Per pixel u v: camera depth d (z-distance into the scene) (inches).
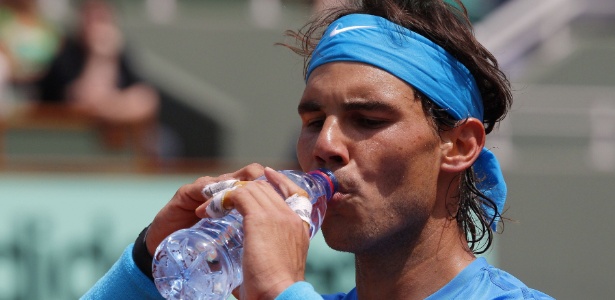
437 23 280.1
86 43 863.1
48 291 760.3
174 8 1005.8
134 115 864.3
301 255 248.4
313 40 324.5
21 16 862.5
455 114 279.4
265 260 241.6
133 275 302.5
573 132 975.6
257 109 971.9
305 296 234.4
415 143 270.8
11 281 756.0
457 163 282.2
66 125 831.1
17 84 844.0
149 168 855.7
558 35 1023.0
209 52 992.9
